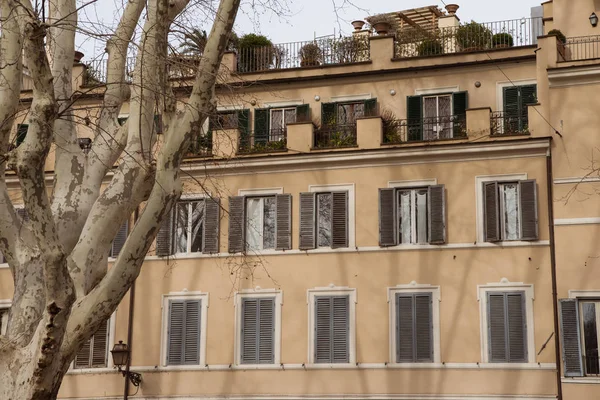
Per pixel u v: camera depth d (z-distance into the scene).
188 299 28.91
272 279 28.30
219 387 28.06
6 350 14.56
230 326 28.41
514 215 27.12
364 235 28.03
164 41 15.35
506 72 29.47
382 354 27.12
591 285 25.84
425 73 30.12
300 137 28.98
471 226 27.27
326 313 27.78
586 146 26.72
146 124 15.81
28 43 13.80
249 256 28.62
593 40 27.70
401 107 30.14
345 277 27.86
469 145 27.52
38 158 13.63
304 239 28.31
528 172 27.14
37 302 15.13
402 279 27.45
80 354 29.33
